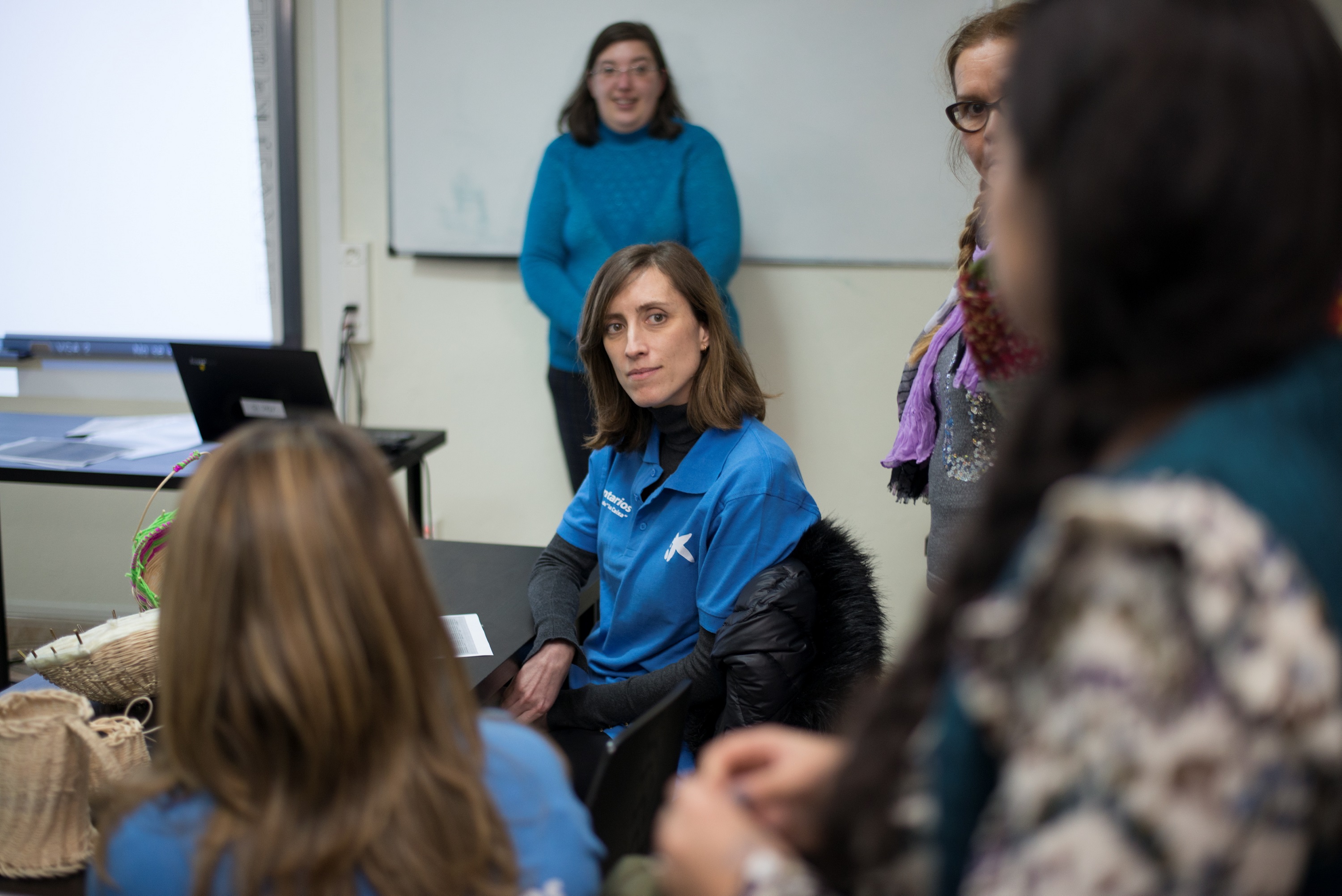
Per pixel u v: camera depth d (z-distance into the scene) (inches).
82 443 107.5
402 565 29.0
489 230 133.1
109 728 45.0
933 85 123.5
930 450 65.5
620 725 65.9
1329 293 16.4
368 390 139.7
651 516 67.8
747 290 132.3
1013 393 39.7
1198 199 15.4
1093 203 16.0
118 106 131.6
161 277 136.3
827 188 128.0
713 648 62.2
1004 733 16.9
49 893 42.2
